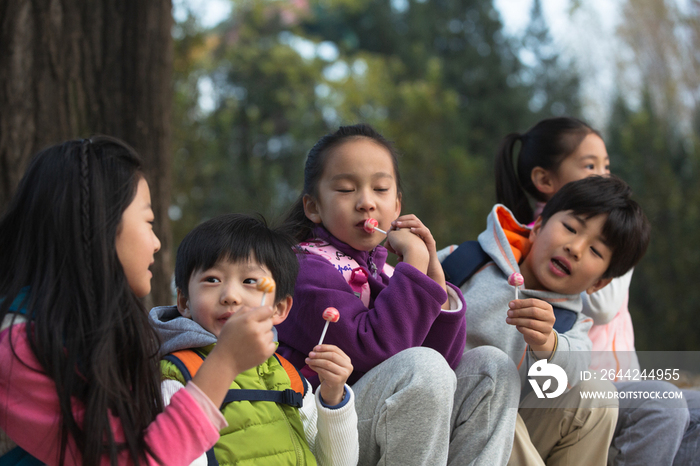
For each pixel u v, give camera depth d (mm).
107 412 1378
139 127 3379
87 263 1442
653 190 8820
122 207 1500
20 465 1531
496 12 17781
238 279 1775
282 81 16047
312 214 2328
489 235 2623
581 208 2486
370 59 16281
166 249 3564
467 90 16859
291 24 18109
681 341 8086
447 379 1819
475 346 2389
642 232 2525
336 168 2201
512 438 1979
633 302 8664
